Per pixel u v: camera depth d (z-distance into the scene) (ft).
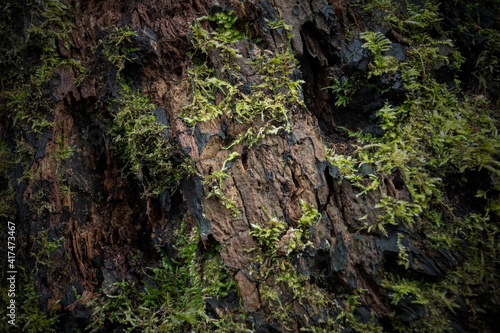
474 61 6.51
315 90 6.21
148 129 5.33
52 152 6.09
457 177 5.57
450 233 5.26
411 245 5.10
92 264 6.11
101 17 6.02
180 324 5.04
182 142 5.20
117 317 5.61
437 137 5.64
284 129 5.28
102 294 5.85
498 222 5.22
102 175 6.41
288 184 5.20
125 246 6.26
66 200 6.13
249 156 5.27
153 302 5.61
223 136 5.28
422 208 5.37
